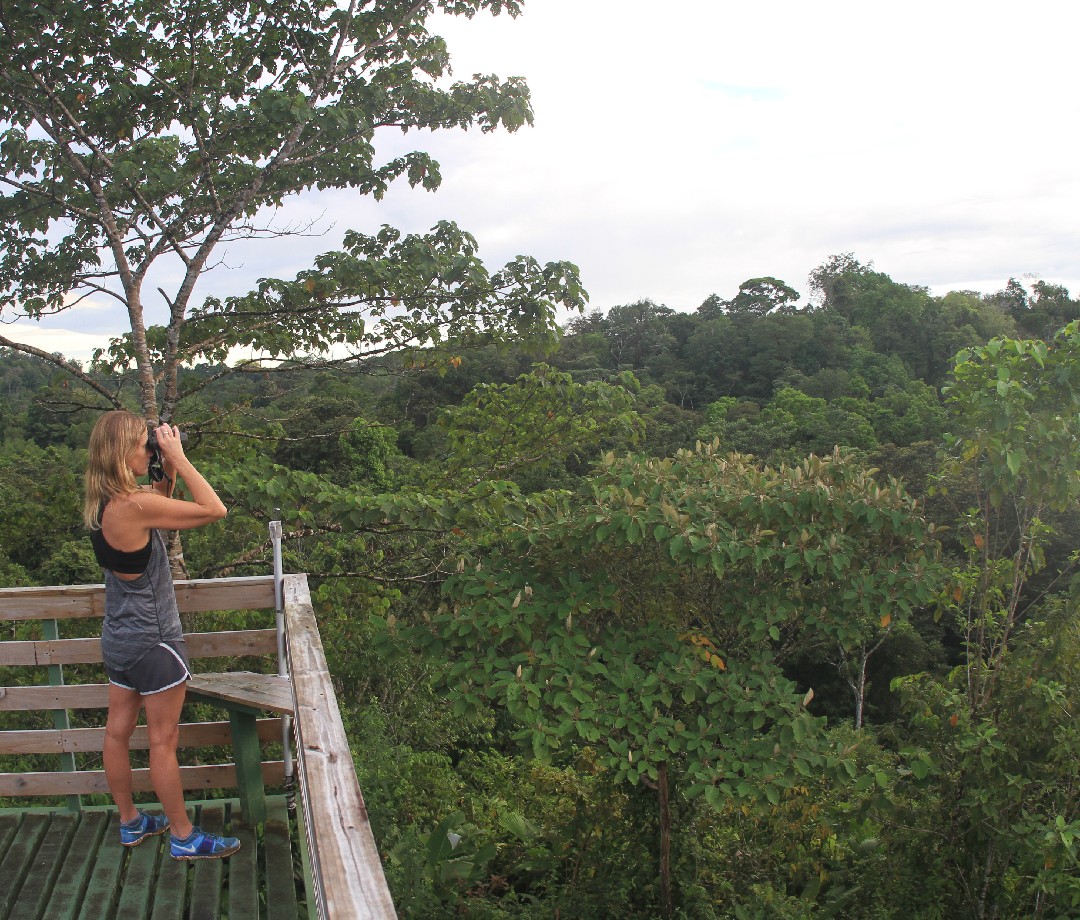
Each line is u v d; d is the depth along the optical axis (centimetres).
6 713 877
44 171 730
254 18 712
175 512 277
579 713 529
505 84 811
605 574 602
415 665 1016
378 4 755
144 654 288
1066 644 568
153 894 309
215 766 369
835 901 658
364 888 149
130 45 690
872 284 11294
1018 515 608
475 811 836
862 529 610
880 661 3077
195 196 743
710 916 619
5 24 617
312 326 826
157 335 782
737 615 600
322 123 663
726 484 615
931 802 631
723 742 550
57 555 1145
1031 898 627
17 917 288
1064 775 580
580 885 676
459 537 623
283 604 359
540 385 810
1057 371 541
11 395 2569
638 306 10425
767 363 8688
